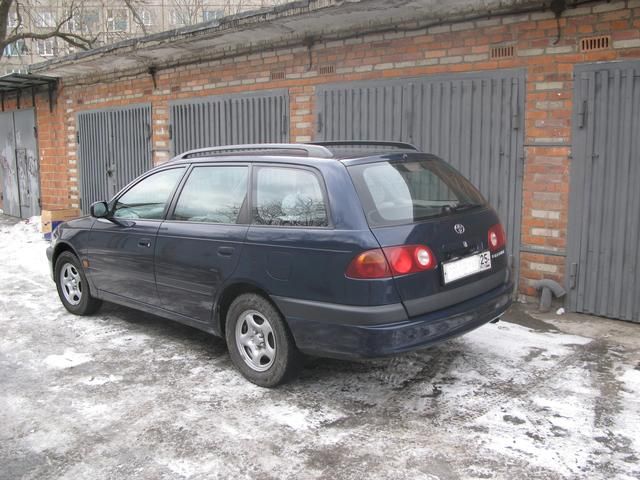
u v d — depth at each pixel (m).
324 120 7.76
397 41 6.95
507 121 6.21
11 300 7.04
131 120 10.93
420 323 3.82
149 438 3.73
